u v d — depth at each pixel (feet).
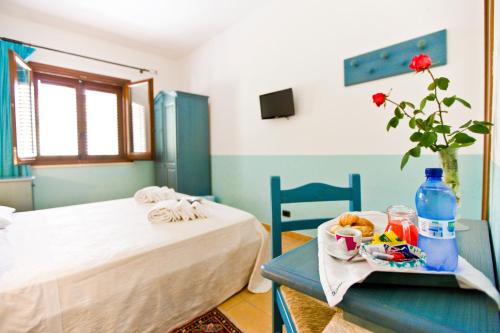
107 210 6.86
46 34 10.61
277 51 9.57
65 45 11.09
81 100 11.65
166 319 4.42
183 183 12.18
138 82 12.28
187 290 4.74
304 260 2.31
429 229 1.84
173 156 12.14
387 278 1.80
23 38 10.09
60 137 11.19
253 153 10.85
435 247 1.80
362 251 2.02
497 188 2.34
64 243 4.45
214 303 5.20
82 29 11.08
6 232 5.00
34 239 4.65
